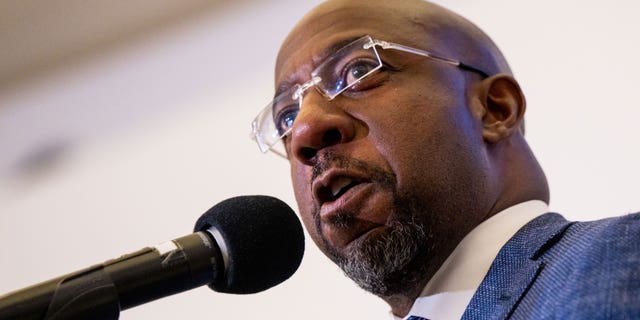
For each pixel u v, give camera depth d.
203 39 6.39
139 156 6.07
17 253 6.19
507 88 3.40
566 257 2.47
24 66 7.12
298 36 3.46
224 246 2.63
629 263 2.22
